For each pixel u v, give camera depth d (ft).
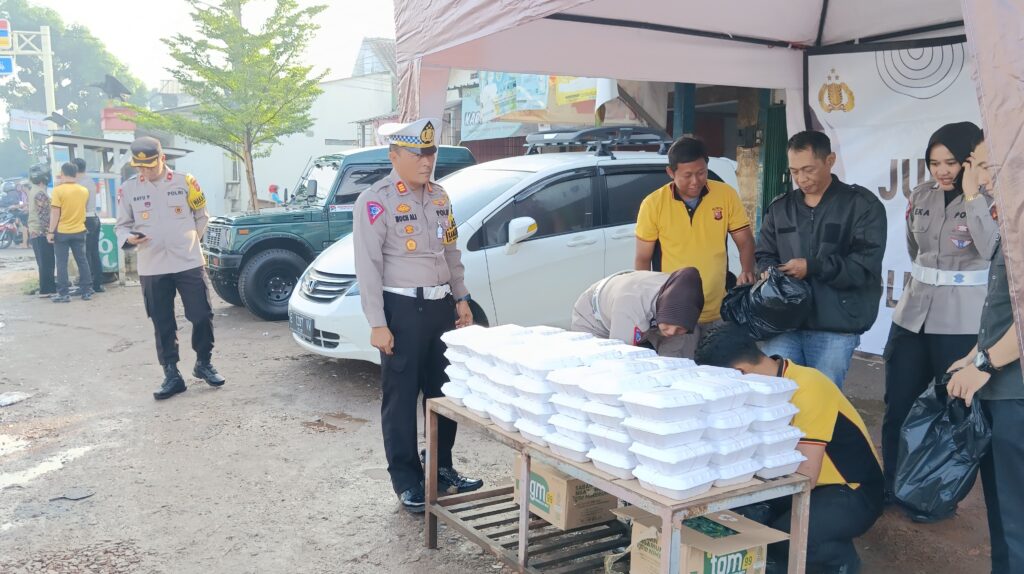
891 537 12.04
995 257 8.77
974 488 13.89
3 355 24.53
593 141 24.40
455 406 11.19
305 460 15.42
